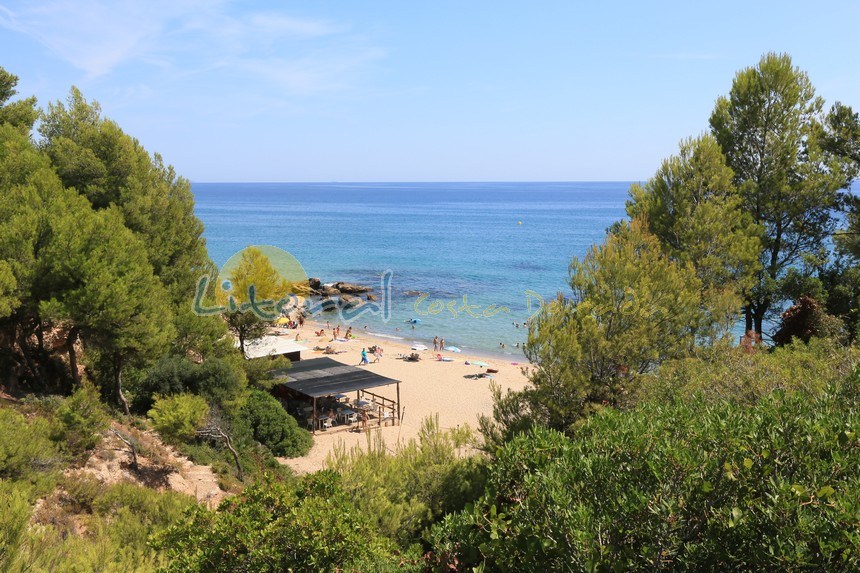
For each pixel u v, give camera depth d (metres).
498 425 15.94
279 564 7.46
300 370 31.62
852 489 5.18
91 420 15.94
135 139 30.08
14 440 13.02
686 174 24.03
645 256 17.05
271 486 8.73
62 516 12.01
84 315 19.20
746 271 22.70
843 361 11.19
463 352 47.00
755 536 5.28
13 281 18.52
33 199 21.50
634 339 14.78
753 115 26.39
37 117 31.86
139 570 8.63
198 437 21.09
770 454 5.85
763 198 26.19
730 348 14.86
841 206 25.22
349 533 7.78
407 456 12.85
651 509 5.56
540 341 14.62
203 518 8.25
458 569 6.79
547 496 6.05
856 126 24.02
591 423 7.86
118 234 21.31
